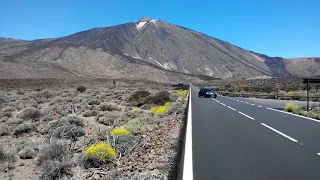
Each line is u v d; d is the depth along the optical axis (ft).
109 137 47.75
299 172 25.68
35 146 49.80
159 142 43.96
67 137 56.80
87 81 396.57
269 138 41.63
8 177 37.47
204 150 34.19
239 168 26.94
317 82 81.56
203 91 165.17
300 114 76.18
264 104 110.42
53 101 140.87
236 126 53.47
